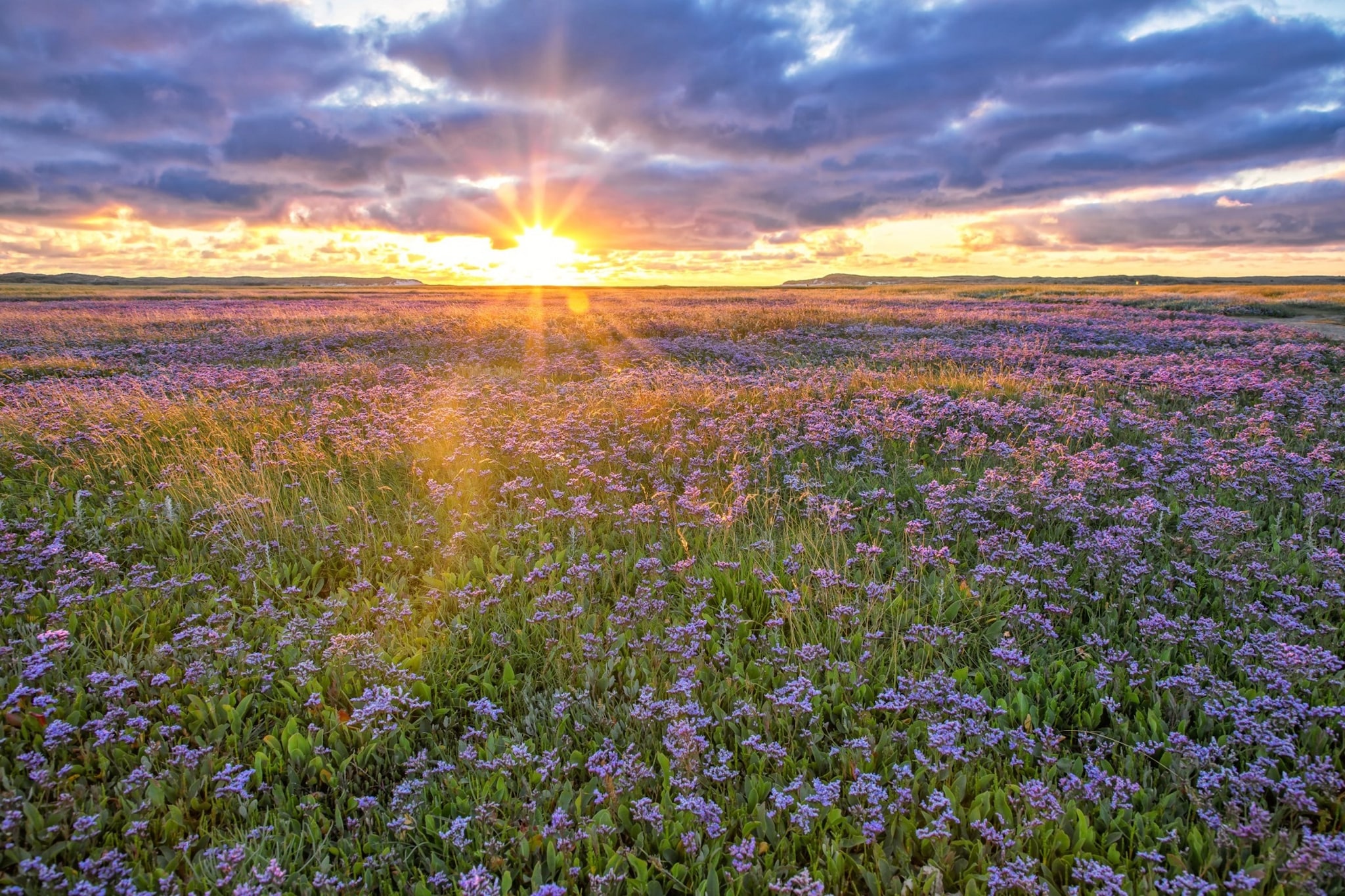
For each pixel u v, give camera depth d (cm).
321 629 452
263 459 767
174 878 281
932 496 622
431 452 846
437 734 388
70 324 2919
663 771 342
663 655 434
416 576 573
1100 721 384
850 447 829
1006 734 354
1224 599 484
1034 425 954
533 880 281
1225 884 262
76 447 860
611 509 667
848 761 344
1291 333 2162
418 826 312
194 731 378
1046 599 500
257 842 305
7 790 311
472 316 3136
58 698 388
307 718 393
